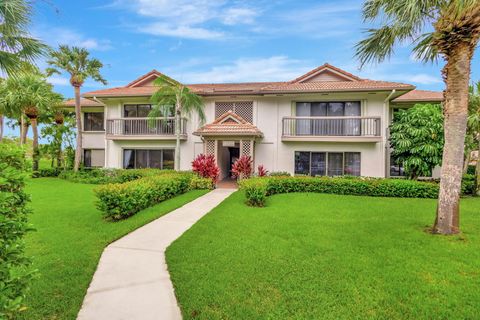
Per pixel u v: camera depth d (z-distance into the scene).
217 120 16.31
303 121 15.89
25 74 7.89
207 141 16.05
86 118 20.64
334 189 12.05
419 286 4.01
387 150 15.62
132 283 4.12
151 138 17.12
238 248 5.47
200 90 16.83
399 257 5.03
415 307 3.51
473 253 5.21
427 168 12.50
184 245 5.64
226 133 15.16
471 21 5.71
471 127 12.04
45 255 5.07
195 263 4.79
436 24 6.38
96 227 6.91
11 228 2.56
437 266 4.66
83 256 5.04
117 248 5.54
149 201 9.26
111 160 18.28
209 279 4.21
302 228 6.82
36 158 19.25
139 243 5.84
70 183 16.06
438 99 15.81
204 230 6.68
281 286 4.00
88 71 17.97
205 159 14.68
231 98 16.91
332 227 6.91
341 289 3.92
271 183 11.88
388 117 15.59
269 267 4.62
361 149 15.51
